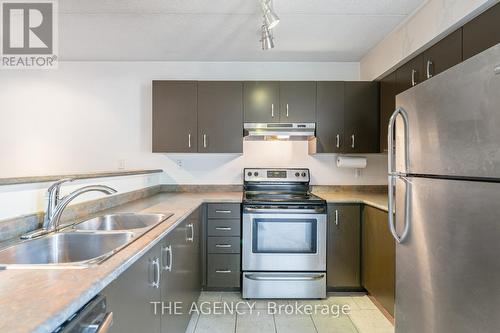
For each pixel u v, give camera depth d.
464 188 1.11
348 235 2.67
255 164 3.28
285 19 2.28
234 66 3.27
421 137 1.36
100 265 0.93
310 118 2.94
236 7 2.12
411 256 1.44
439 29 1.88
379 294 2.33
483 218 1.02
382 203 2.38
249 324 2.19
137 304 1.14
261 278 2.59
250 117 2.94
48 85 3.22
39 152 3.22
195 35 2.59
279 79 3.27
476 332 1.06
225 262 2.69
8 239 1.25
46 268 0.91
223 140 2.94
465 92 1.09
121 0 2.03
